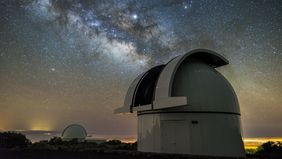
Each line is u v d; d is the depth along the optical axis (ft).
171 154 32.83
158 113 35.94
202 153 33.01
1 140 63.67
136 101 39.91
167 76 34.86
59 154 41.96
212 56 41.06
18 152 46.34
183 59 36.01
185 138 33.60
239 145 35.78
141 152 36.58
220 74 40.52
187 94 34.65
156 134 35.65
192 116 34.01
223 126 34.78
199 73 36.76
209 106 34.55
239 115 38.27
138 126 40.29
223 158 29.78
